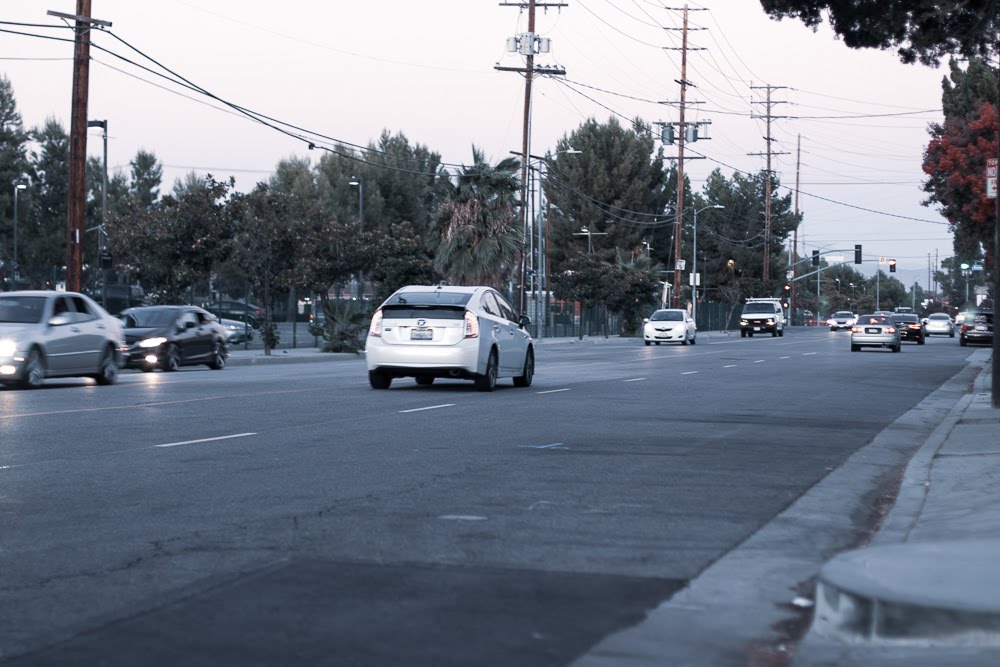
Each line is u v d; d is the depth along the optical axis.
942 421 18.52
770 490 11.01
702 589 7.08
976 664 5.24
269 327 42.22
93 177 96.94
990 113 45.38
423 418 17.31
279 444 13.92
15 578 7.15
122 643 5.77
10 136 84.62
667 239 118.81
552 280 89.12
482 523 9.05
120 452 13.04
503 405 19.86
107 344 25.39
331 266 52.59
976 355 49.50
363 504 9.84
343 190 91.38
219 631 5.99
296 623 6.15
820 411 20.00
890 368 36.72
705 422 17.38
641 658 5.68
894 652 5.54
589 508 9.80
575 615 6.41
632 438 15.05
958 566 6.52
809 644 5.88
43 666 5.39
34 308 24.09
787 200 134.88
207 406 19.05
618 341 72.88
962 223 48.47
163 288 43.84
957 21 21.89
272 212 41.31
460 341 22.83
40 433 14.85
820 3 22.64
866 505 10.46
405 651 5.68
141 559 7.69
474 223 56.91
